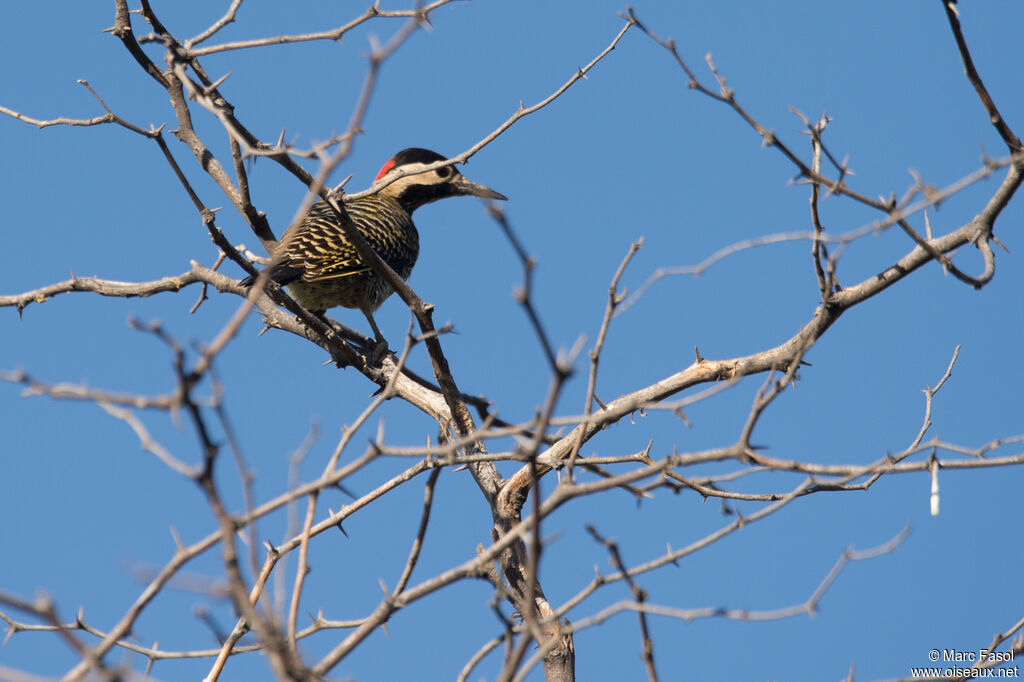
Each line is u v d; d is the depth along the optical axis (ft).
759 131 27.40
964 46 28.07
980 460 22.26
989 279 29.45
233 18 33.63
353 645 21.98
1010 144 29.25
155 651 30.12
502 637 21.75
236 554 18.13
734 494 35.60
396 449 20.61
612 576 21.35
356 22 30.68
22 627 30.19
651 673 21.18
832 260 30.94
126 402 17.48
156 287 39.14
